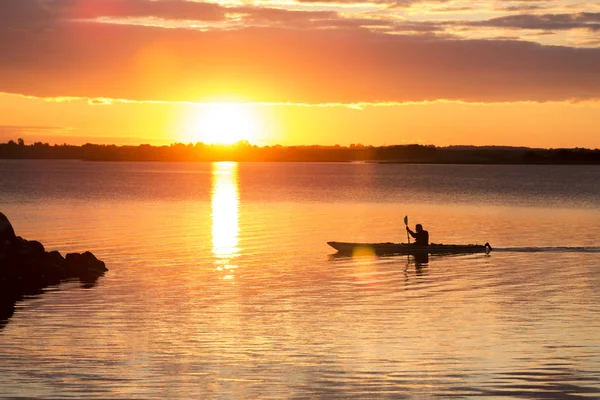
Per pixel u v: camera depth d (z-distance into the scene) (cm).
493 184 15662
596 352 2183
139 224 6191
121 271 3656
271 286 3262
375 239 5238
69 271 3525
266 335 2402
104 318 2641
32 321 2594
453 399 1812
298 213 7581
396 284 3316
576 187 14062
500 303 2872
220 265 3862
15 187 13088
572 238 5219
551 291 3112
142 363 2106
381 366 2069
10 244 3488
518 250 4484
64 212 7462
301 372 2022
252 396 1842
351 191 12450
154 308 2803
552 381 1933
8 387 1902
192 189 12900
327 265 3894
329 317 2648
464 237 5347
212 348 2255
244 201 9581
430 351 2208
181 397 1834
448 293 3089
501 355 2161
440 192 12088
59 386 1911
